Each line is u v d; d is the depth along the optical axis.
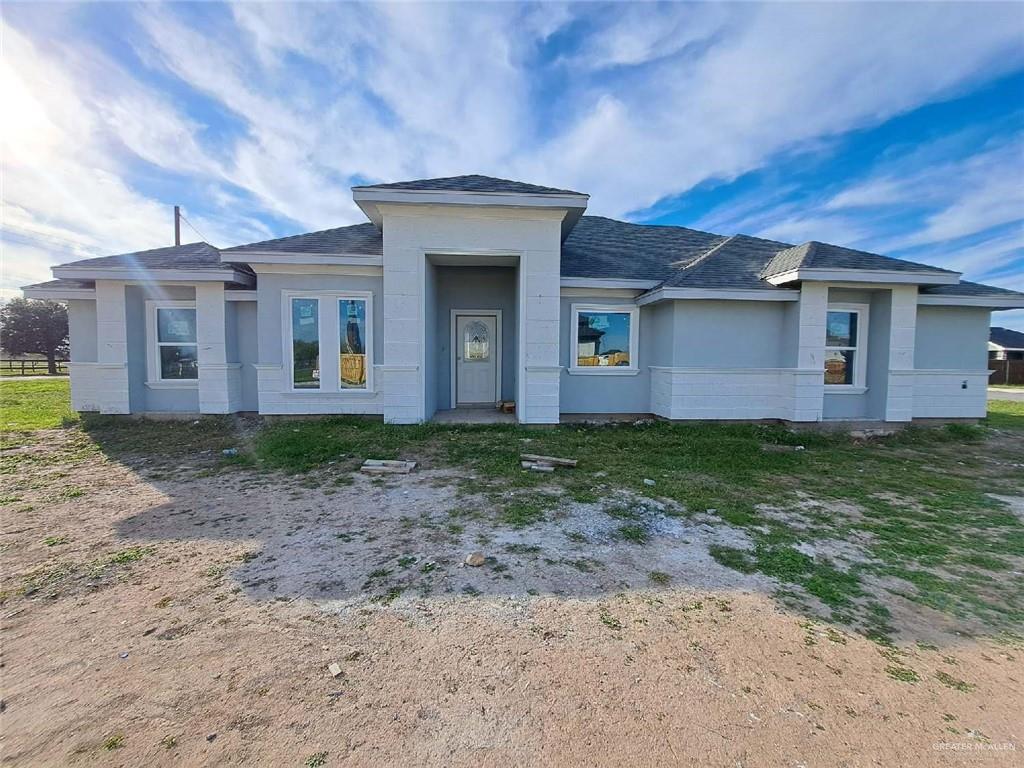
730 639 2.49
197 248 10.82
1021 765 1.70
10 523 4.10
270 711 1.94
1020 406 14.65
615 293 9.95
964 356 10.31
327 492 5.00
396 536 3.83
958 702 2.04
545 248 8.60
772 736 1.84
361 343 9.45
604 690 2.09
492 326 11.07
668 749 1.77
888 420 9.11
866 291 9.35
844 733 1.86
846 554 3.57
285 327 9.28
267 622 2.61
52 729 1.84
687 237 12.74
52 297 9.73
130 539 3.76
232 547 3.61
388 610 2.74
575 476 5.65
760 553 3.56
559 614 2.71
